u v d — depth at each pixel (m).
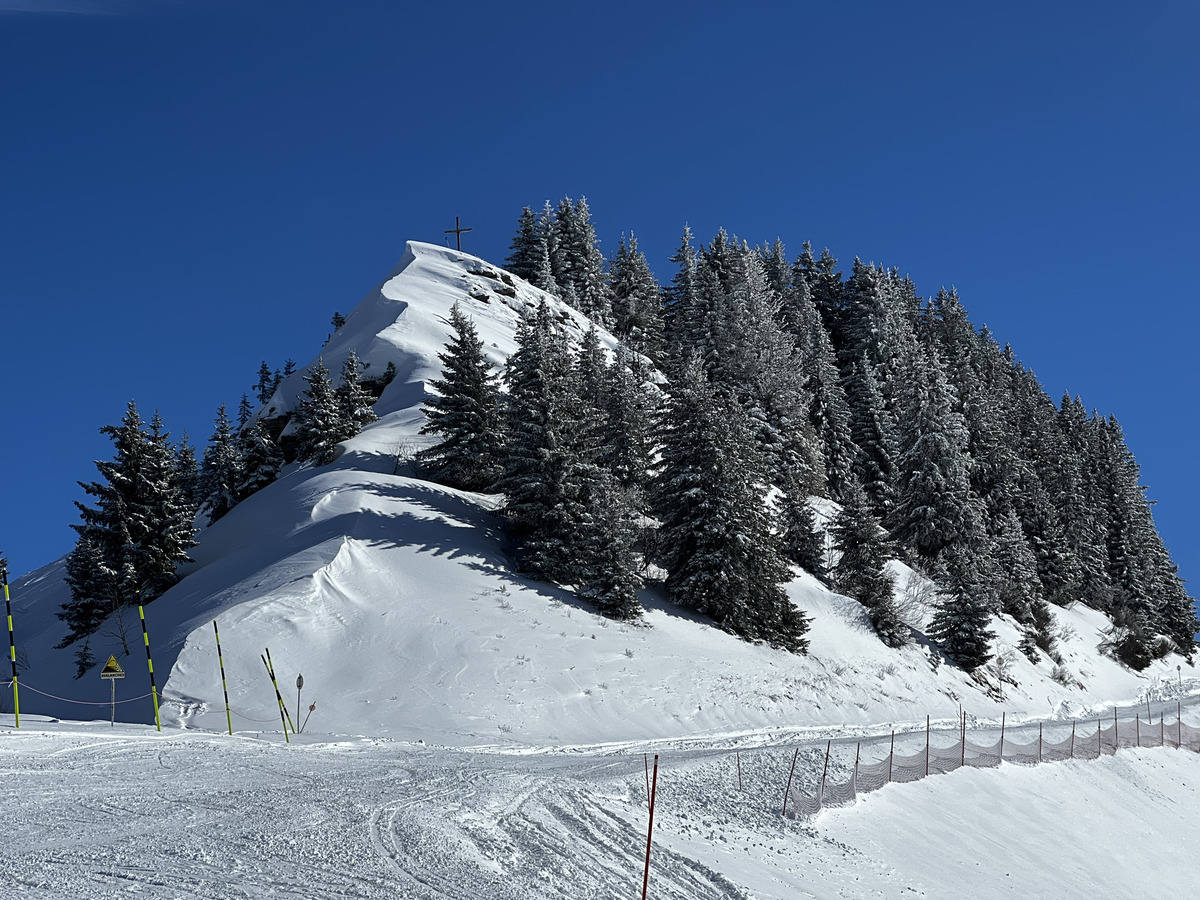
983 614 52.84
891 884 16.70
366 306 86.88
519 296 91.94
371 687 30.66
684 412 45.16
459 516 44.03
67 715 31.50
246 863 10.30
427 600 36.00
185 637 31.94
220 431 56.62
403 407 61.03
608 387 50.31
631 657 36.25
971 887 18.12
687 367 49.44
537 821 14.22
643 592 43.56
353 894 9.70
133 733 19.95
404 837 12.03
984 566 61.59
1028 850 22.33
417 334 73.88
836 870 16.56
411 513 42.59
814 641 46.31
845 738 32.22
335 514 41.56
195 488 59.31
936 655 51.94
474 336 49.66
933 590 58.69
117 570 41.31
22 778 13.98
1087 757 32.50
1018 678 55.28
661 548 44.59
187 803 12.95
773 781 21.05
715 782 19.95
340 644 32.50
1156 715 49.44
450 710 29.80
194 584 40.72
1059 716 51.56
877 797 21.94
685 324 93.38
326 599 34.44
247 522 47.09
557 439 41.50
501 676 32.31
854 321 102.19
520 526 43.81
